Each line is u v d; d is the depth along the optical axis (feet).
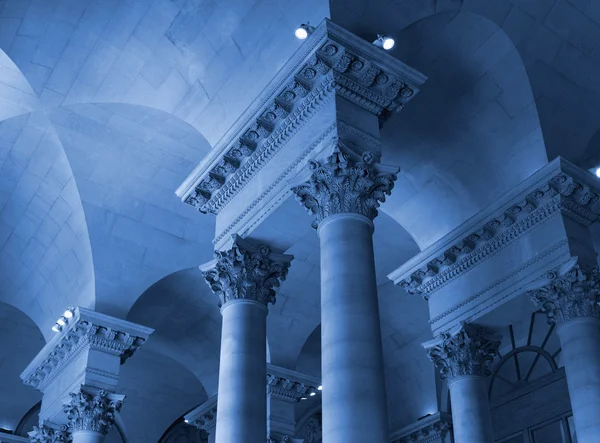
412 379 84.58
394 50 47.91
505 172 53.52
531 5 48.44
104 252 64.85
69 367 65.36
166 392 93.81
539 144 51.34
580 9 49.52
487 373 54.29
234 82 50.44
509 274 51.70
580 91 52.19
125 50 53.47
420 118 53.42
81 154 61.31
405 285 58.08
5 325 82.53
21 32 52.60
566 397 63.41
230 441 41.65
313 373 84.43
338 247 38.29
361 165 40.55
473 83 51.62
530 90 50.62
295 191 41.88
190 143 60.54
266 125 45.50
